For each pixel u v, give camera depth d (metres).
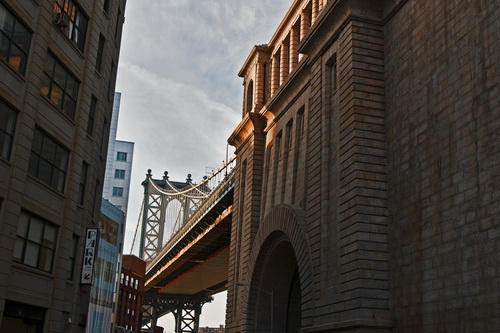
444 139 25.06
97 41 33.75
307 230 36.59
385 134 30.48
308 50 39.22
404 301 26.30
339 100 33.28
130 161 109.88
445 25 26.33
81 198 32.34
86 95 32.00
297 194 42.12
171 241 101.25
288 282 48.69
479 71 23.34
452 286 23.09
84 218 32.25
